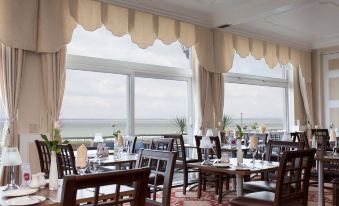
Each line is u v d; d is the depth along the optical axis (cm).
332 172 432
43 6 443
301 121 886
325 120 884
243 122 779
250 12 589
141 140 593
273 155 486
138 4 546
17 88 426
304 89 874
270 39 778
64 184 128
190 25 628
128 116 582
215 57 664
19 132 432
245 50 723
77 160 253
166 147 431
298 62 857
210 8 612
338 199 340
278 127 874
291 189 297
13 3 421
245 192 361
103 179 138
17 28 423
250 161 397
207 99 654
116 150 449
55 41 450
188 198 488
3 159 234
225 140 649
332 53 873
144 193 154
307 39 849
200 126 637
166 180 222
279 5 550
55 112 453
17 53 428
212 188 554
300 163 281
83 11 484
